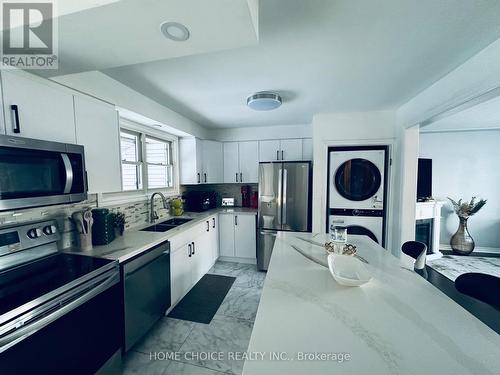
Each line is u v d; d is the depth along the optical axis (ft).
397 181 9.26
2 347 2.91
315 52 5.00
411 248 5.83
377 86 6.91
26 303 3.21
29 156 3.94
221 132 12.94
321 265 4.67
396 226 9.26
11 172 3.70
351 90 7.23
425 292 3.54
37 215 5.03
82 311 4.16
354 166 9.98
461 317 2.89
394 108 9.21
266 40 4.53
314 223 10.46
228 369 5.26
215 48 3.69
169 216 10.28
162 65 5.48
